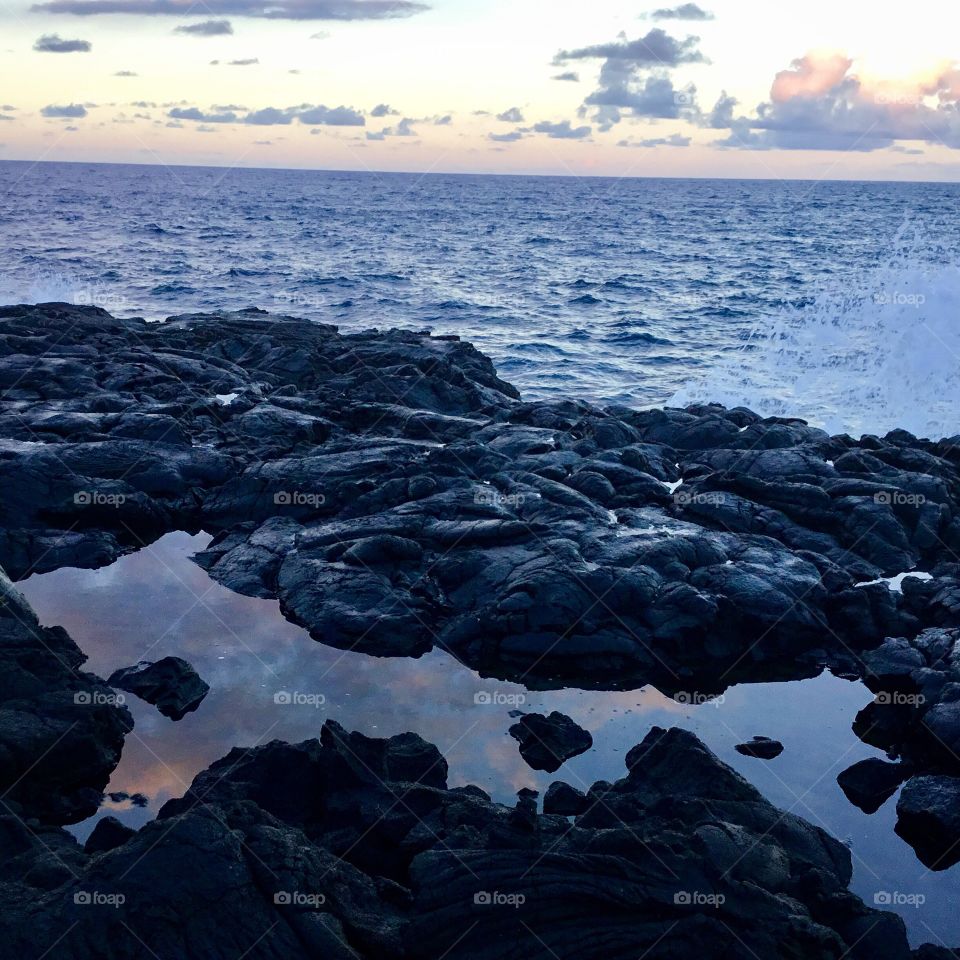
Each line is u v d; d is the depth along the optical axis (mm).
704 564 18656
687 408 29734
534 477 21953
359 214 147750
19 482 21234
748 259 88750
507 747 14297
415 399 29266
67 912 9148
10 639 14578
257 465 23078
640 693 16219
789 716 15594
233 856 9750
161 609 18266
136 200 167875
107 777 13250
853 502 21078
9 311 36438
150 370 29250
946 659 16031
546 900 9719
